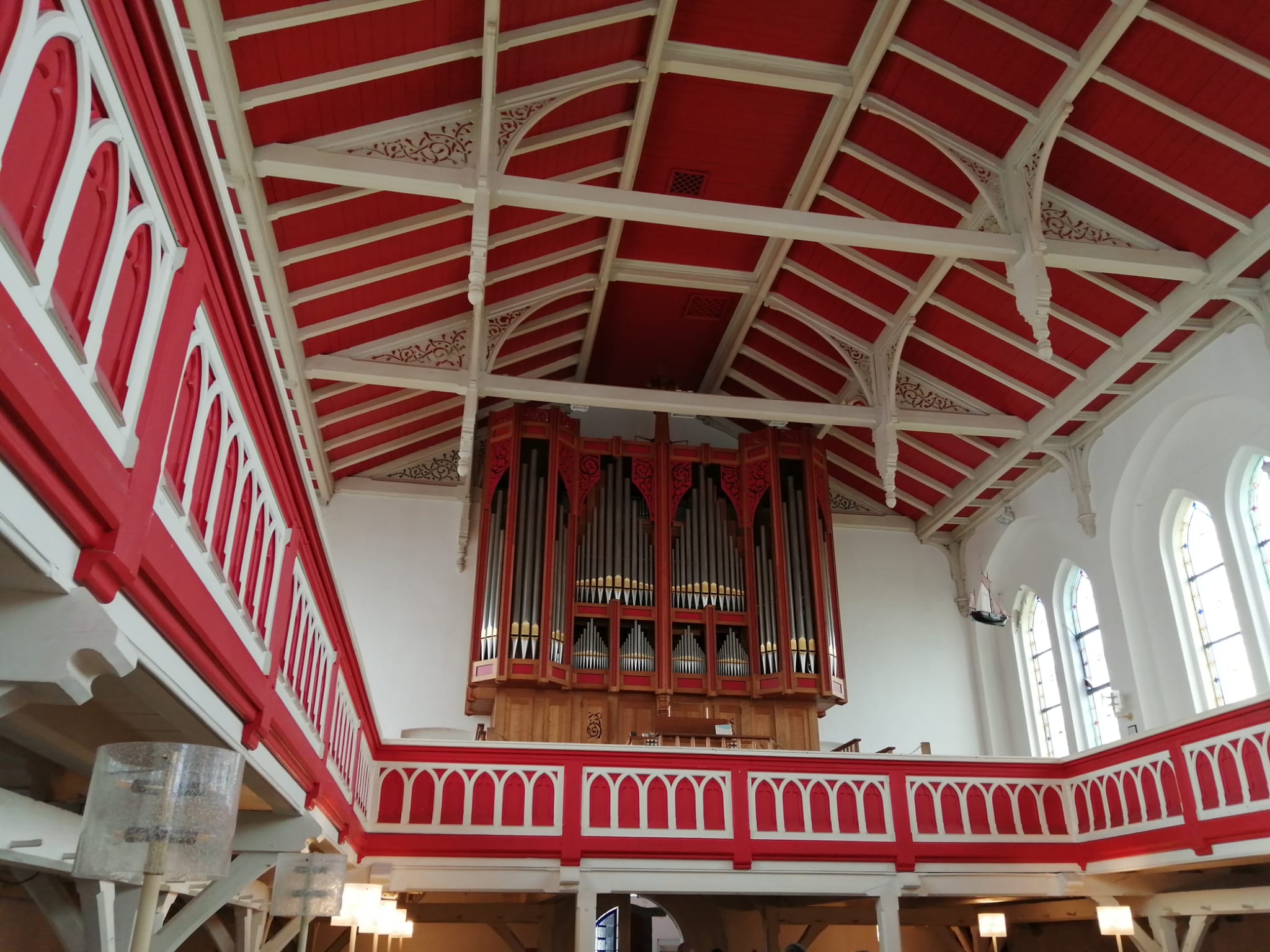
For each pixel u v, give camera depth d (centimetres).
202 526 375
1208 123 1082
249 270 371
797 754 1255
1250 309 1241
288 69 982
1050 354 1156
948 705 1844
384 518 1792
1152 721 1454
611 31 1139
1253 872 1212
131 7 255
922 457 1839
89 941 501
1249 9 979
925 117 1248
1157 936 1232
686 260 1605
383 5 948
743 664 1703
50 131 229
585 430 1931
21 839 431
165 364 310
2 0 203
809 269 1580
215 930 858
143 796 281
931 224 1402
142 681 371
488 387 1498
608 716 1642
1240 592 1336
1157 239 1243
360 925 879
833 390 1819
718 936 1652
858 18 1168
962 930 1638
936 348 1590
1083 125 1173
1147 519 1516
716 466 1880
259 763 539
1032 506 1734
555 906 1465
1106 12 1041
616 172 1409
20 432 228
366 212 1222
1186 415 1425
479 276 1094
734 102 1302
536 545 1698
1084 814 1271
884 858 1223
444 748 1182
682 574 1745
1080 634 1664
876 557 1947
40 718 462
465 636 1722
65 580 267
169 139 295
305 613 632
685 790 1216
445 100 1117
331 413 1606
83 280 253
